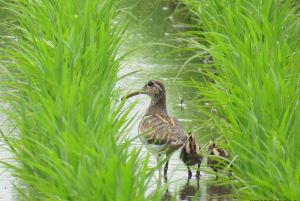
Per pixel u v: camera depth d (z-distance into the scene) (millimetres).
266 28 11031
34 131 9672
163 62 22641
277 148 7938
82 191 6918
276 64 10258
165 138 11375
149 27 29578
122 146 7887
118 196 6391
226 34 13047
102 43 11531
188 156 11430
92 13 13461
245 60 10484
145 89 13359
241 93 9898
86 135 7852
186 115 15891
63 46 11656
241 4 12859
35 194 8711
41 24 13359
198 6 13773
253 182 7973
